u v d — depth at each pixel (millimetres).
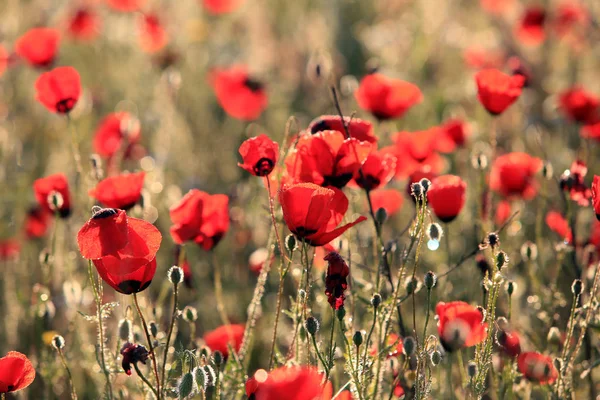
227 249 7797
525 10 11523
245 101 8953
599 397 5125
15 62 10258
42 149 10031
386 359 4633
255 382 3428
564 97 7875
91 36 11938
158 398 3928
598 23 11734
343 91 7387
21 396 5766
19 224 8117
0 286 7320
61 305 6574
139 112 10883
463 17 13289
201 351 4801
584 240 6336
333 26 12805
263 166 4395
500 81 5914
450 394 4859
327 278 3873
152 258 3639
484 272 5012
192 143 10000
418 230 4258
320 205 3766
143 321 3887
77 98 6371
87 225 3596
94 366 5270
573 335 5547
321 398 3844
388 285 5547
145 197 5551
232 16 13469
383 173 4840
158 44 11141
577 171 5699
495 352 5105
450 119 8430
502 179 6598
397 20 13289
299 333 4344
